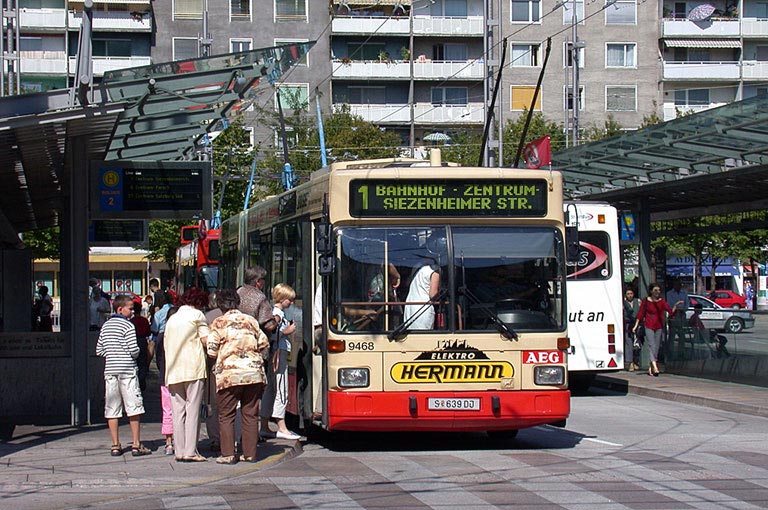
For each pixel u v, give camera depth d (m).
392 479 10.05
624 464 10.99
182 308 11.05
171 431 11.69
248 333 10.90
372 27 60.94
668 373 23.55
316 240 12.41
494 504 8.64
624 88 62.75
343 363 11.21
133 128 14.67
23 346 15.64
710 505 8.58
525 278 11.62
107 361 11.39
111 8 58.25
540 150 21.59
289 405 13.66
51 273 64.56
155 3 59.06
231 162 42.50
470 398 11.28
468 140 56.97
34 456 11.38
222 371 10.77
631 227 24.22
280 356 12.84
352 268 11.36
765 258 60.34
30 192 20.05
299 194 13.38
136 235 27.16
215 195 42.09
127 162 16.00
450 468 10.77
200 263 28.41
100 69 58.28
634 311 24.25
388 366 11.23
